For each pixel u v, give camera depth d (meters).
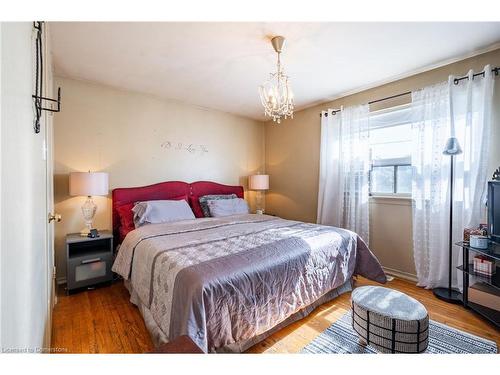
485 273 1.99
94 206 2.78
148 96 3.33
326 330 1.83
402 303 1.53
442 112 2.45
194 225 2.66
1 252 0.42
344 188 3.33
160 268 1.65
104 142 2.98
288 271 1.75
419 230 2.62
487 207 2.03
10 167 0.48
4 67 0.45
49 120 1.78
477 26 1.85
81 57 2.29
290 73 2.69
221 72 2.63
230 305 1.40
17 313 0.53
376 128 3.12
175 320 1.35
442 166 2.46
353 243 2.44
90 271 2.52
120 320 1.95
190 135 3.76
